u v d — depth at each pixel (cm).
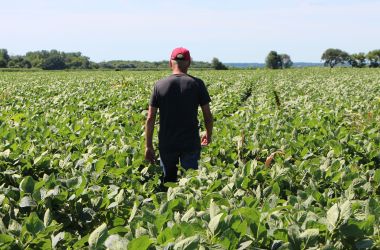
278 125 812
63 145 692
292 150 588
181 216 343
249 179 430
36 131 770
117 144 680
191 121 589
